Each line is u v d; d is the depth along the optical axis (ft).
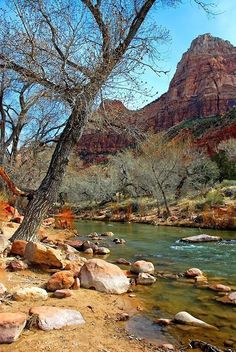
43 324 12.44
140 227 77.05
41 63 23.66
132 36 25.41
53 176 25.50
